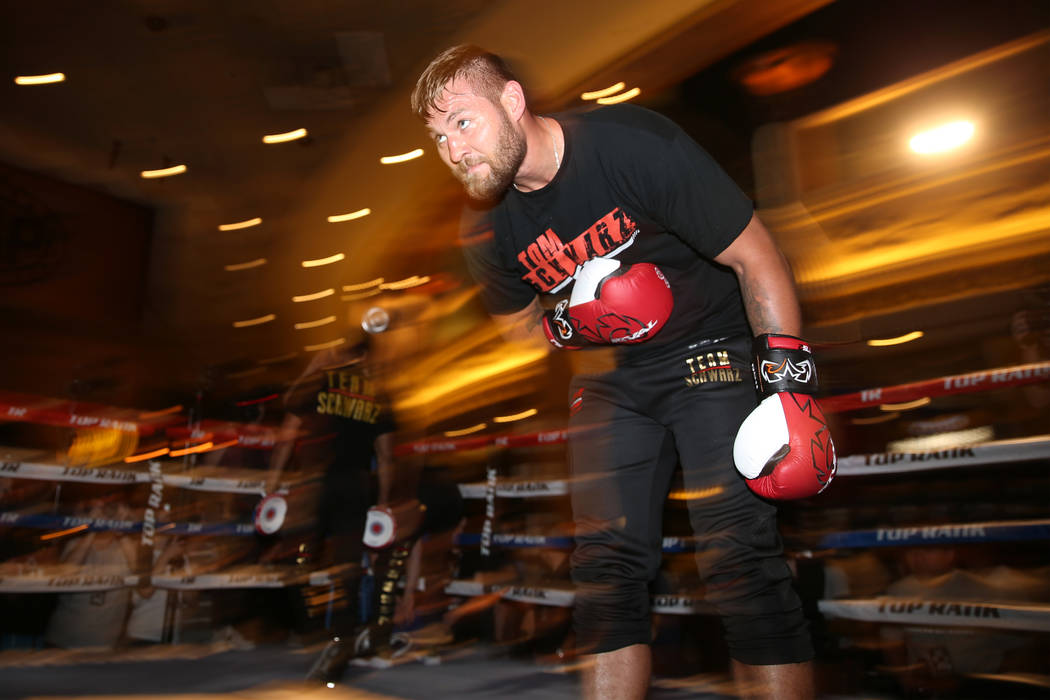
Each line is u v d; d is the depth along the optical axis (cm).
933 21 388
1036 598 198
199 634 301
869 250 431
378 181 712
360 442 248
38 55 546
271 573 293
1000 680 192
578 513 139
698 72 461
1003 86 385
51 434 508
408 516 254
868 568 230
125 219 735
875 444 294
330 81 569
